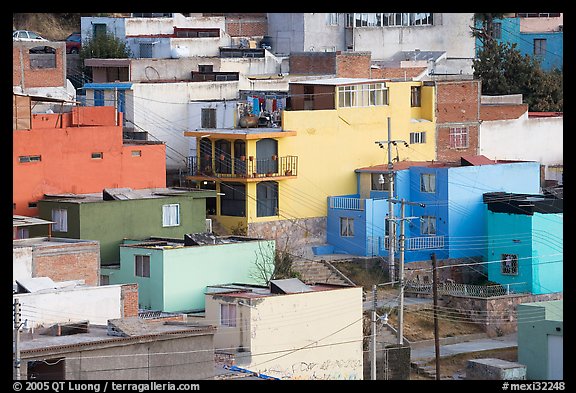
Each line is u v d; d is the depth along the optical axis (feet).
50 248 411.13
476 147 609.83
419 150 590.55
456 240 540.52
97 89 572.92
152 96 572.51
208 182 539.29
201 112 558.15
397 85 581.12
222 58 637.30
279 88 617.21
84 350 338.54
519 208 525.75
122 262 454.40
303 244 540.52
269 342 404.98
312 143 548.72
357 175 561.02
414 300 498.69
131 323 356.18
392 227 508.12
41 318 369.50
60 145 495.00
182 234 488.85
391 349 434.71
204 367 358.02
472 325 489.67
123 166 510.99
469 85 606.55
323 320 415.44
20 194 484.74
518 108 625.82
